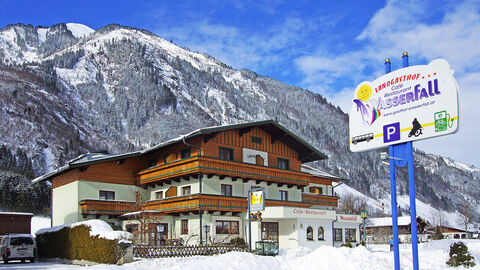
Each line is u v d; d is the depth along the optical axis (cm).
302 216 3650
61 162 12725
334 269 1891
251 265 1933
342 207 9150
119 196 3912
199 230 3484
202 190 3559
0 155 10962
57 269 1927
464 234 9738
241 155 3841
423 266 2150
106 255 2367
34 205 9475
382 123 1739
